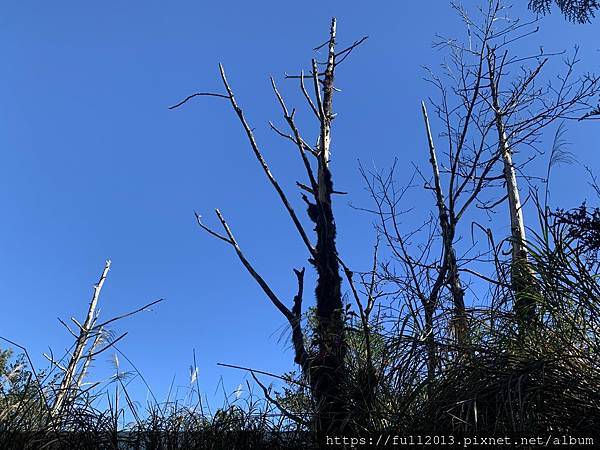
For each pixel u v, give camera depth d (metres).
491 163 5.80
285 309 4.76
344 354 4.30
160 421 4.60
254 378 4.56
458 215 5.39
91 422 4.54
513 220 6.21
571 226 3.80
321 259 4.81
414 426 3.51
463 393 3.48
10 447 4.22
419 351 4.00
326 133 5.53
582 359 3.55
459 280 4.89
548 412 3.28
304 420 4.16
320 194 5.14
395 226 5.21
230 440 4.32
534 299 3.97
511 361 3.59
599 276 3.86
